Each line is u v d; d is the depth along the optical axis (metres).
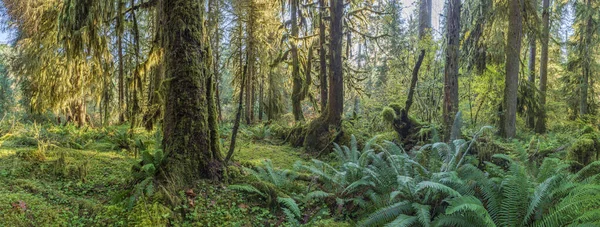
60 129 8.44
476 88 10.23
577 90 14.40
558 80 16.36
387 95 12.37
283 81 14.93
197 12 4.71
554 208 3.45
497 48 10.02
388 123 8.20
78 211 3.72
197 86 4.62
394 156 4.97
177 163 4.34
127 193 3.87
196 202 4.07
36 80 8.69
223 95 20.44
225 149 7.82
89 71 7.58
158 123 6.21
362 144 7.70
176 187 4.14
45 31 8.02
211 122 4.86
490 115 10.27
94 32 6.50
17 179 4.31
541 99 12.05
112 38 10.38
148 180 4.00
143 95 7.40
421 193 4.19
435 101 10.77
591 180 3.67
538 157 6.55
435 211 3.99
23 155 5.21
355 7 11.82
